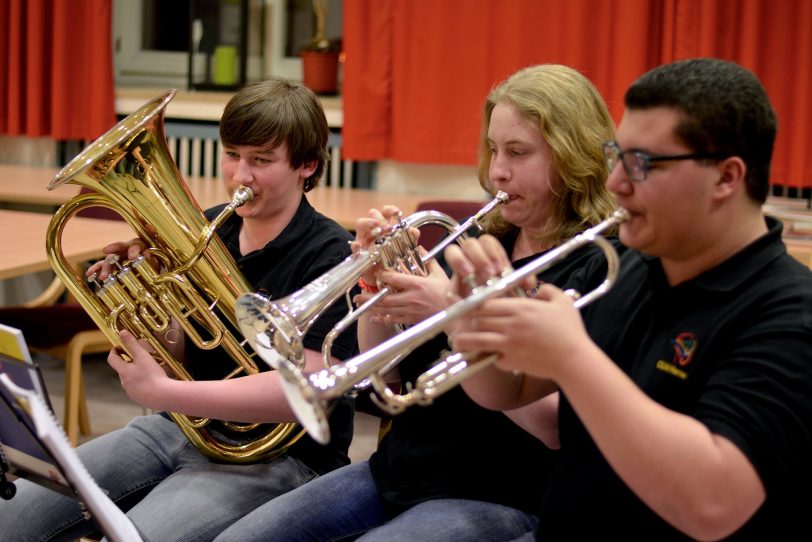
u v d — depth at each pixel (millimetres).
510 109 1636
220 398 1707
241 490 1758
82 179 1704
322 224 1911
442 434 1631
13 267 2586
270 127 1779
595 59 4094
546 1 4117
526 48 4176
